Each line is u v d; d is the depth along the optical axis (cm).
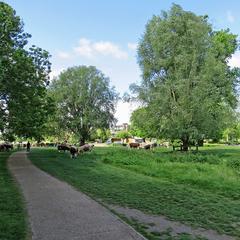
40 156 4794
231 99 5341
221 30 5953
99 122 8812
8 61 3412
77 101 8775
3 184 2006
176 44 5175
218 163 3266
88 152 5556
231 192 1875
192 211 1419
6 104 3616
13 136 4234
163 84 5094
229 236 1108
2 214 1263
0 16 3378
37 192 1747
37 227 1105
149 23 5434
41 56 3959
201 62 5109
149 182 2167
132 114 5412
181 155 3797
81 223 1153
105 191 1830
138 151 4231
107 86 9075
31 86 3712
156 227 1180
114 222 1167
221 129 5091
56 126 8806
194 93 4812
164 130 5053
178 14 5325
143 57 5419
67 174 2553
